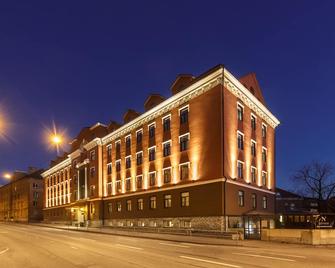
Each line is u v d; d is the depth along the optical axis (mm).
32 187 107562
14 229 57844
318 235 24719
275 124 51688
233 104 38344
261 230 28484
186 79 42688
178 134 41531
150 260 16531
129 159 53062
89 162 65500
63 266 15344
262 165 45750
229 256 17828
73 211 73750
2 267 15375
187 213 38562
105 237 35625
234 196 36281
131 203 50969
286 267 13914
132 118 54031
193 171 38406
